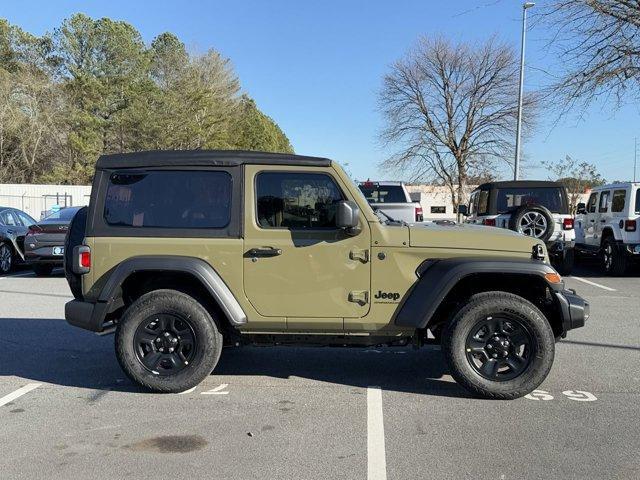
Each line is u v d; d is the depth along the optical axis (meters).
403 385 5.36
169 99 47.94
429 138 38.84
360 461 3.74
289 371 5.82
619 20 14.61
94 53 47.66
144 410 4.69
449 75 37.78
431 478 3.51
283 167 4.95
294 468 3.65
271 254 4.89
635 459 3.76
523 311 4.76
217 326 5.11
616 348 6.64
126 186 5.04
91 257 4.97
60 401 4.91
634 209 12.53
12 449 3.95
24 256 13.06
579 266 15.59
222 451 3.90
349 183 4.93
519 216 10.55
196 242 4.92
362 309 4.91
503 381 4.82
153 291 5.05
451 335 4.86
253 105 71.62
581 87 15.51
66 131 46.38
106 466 3.69
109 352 6.54
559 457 3.79
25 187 33.28
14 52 50.53
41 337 7.23
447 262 4.84
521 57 26.80
